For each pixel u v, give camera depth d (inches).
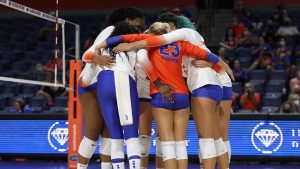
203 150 258.2
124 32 257.1
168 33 254.8
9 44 808.9
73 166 371.9
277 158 459.2
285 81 632.4
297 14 882.1
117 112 250.7
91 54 255.0
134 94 251.4
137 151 246.5
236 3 931.3
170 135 253.1
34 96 631.8
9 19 868.6
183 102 254.8
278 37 767.1
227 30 780.6
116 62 252.7
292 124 459.8
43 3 919.7
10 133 484.1
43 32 812.6
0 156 483.8
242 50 716.7
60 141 476.7
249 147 463.8
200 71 260.4
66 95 616.4
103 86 251.3
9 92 673.0
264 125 462.9
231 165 454.6
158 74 255.0
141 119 284.4
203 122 258.2
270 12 897.5
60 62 641.0
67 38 799.7
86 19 910.4
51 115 478.9
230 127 466.9
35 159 483.5
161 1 950.4
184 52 259.4
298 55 708.0
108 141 267.4
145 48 250.8
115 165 248.2
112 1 958.4
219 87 264.5
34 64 746.2
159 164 288.7
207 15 838.5
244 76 636.7
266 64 666.2
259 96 574.9
